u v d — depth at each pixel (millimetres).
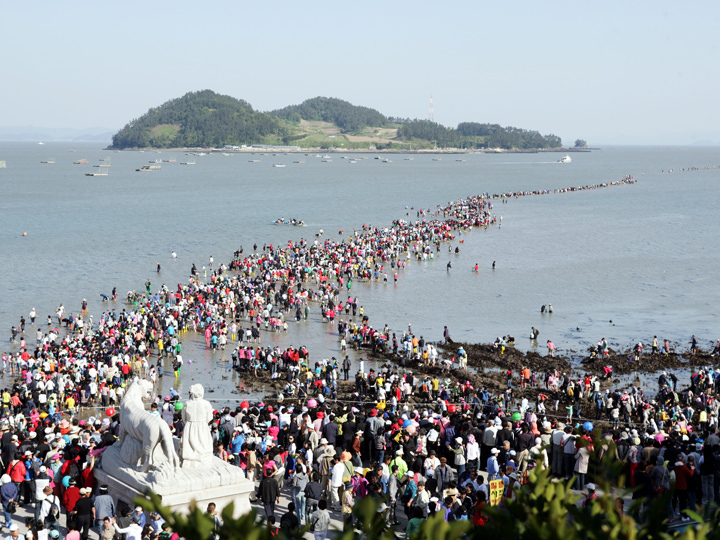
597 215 147125
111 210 154875
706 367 53281
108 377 46938
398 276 87625
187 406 20484
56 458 22703
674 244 110062
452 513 19625
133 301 72438
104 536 18812
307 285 81875
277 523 21984
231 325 61812
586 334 62750
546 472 6641
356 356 56656
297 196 194875
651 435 27203
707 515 6359
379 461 26938
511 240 114750
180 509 19344
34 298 74062
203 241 111938
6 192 199375
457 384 46344
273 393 47781
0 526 21656
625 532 5684
